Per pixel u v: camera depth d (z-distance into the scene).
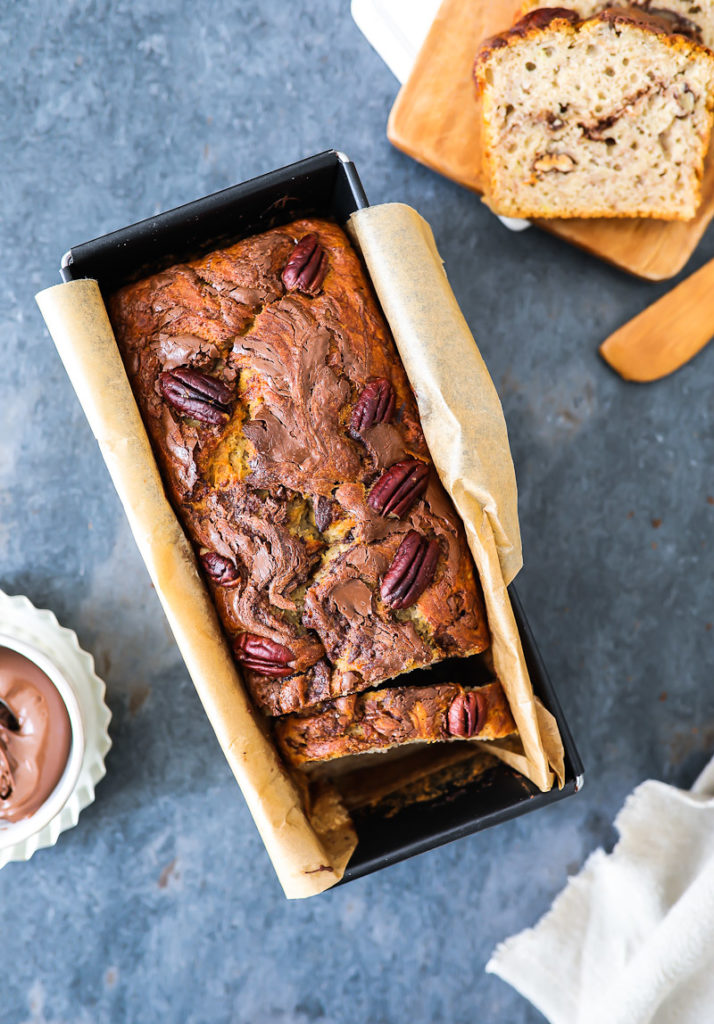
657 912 0.67
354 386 0.57
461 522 0.58
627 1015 0.66
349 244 0.59
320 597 0.56
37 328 0.67
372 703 0.57
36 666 0.62
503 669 0.58
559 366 0.69
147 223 0.57
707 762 0.69
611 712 0.69
